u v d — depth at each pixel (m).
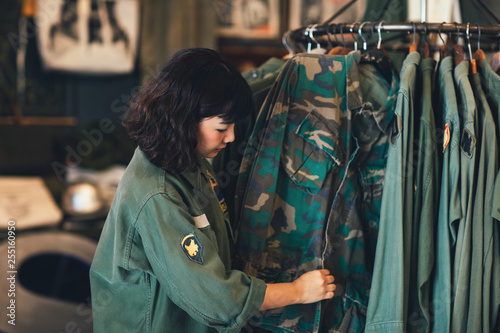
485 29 1.29
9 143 3.23
